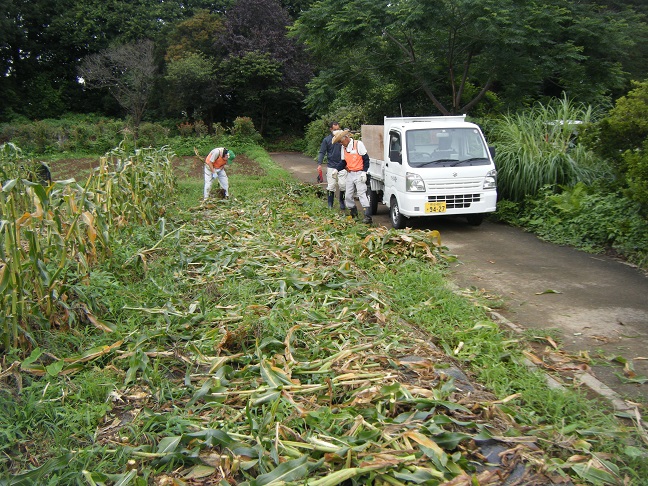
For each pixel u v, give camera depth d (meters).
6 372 4.35
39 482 3.21
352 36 15.59
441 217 12.16
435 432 3.49
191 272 7.11
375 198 13.23
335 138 11.45
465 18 14.52
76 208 6.30
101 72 37.69
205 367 4.63
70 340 5.03
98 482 3.20
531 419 3.95
